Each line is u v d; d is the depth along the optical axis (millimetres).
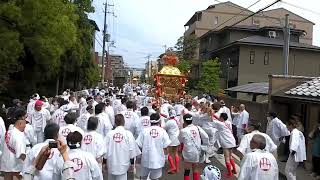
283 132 13930
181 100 22031
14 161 8609
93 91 31938
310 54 46125
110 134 9062
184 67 44500
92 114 11750
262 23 65312
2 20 19141
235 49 45906
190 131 10734
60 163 6277
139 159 11242
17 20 19266
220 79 48844
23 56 23391
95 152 8297
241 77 44312
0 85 22484
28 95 28125
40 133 13562
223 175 12805
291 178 11242
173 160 13070
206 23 66875
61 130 8500
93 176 6332
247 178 7055
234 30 49219
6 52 18344
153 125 9781
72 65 34750
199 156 10875
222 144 12859
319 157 13133
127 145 9039
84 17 37219
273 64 44594
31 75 28047
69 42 23172
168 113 16609
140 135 9727
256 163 6988
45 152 6102
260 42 43844
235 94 42531
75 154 6227
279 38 47688
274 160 7086
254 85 30719
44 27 20984
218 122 12898
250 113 23234
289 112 18000
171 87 25531
